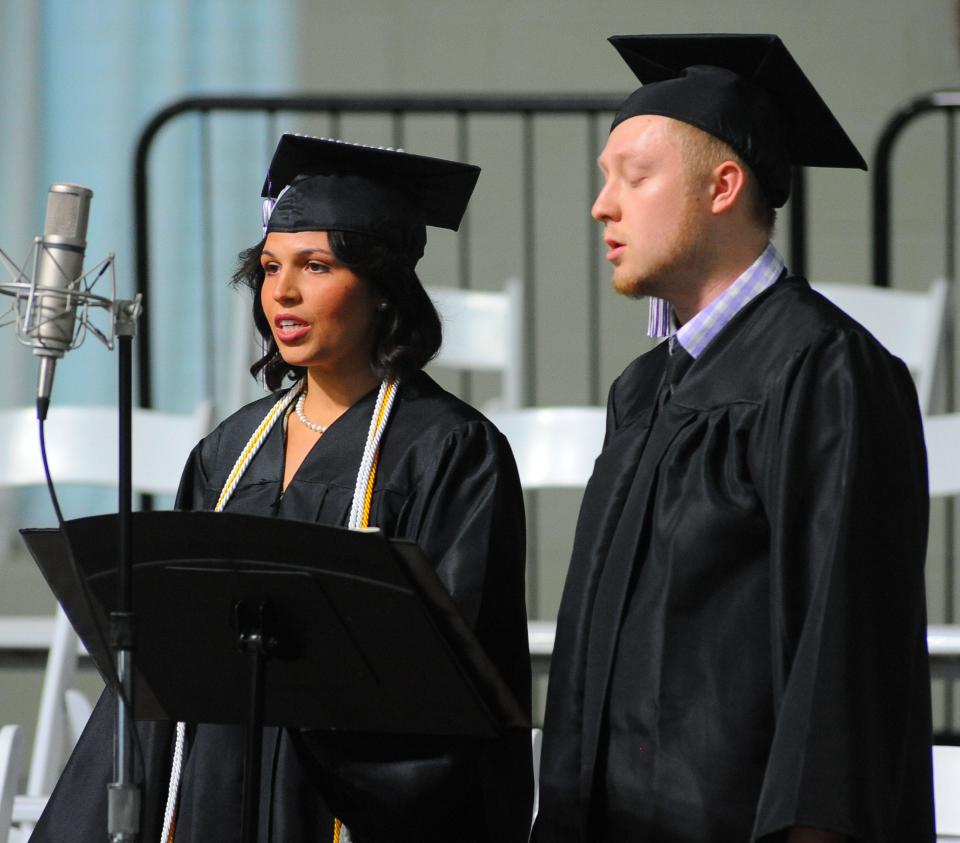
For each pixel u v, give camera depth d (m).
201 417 13.31
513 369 15.62
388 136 20.58
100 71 20.58
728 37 7.57
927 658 7.03
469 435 8.26
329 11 20.80
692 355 7.53
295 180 8.40
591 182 20.39
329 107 15.24
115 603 7.18
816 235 20.12
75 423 13.56
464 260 18.27
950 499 15.44
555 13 20.64
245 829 6.86
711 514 7.02
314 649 6.98
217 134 20.47
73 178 20.52
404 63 20.77
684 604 7.02
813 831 6.59
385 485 8.17
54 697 11.78
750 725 6.88
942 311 13.91
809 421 6.92
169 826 8.12
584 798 7.20
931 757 6.98
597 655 7.25
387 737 7.86
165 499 17.34
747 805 6.83
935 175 20.03
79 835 8.23
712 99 7.45
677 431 7.30
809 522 6.80
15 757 9.23
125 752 6.69
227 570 6.87
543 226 20.45
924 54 20.14
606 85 20.58
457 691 6.87
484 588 7.95
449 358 15.77
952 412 16.67
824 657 6.53
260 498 8.33
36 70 20.44
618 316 20.33
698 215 7.38
